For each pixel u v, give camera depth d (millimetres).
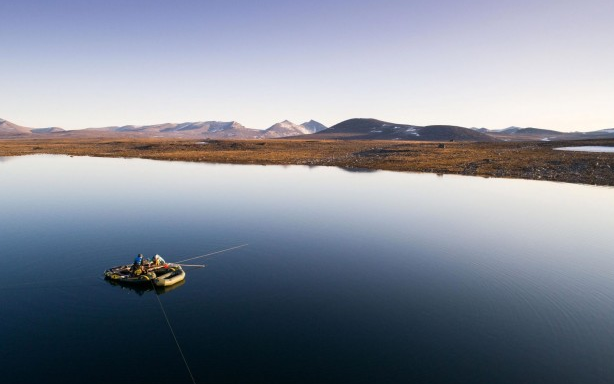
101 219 33781
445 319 16828
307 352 14188
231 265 23188
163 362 13492
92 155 111188
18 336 15094
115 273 20484
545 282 20984
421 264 23672
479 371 13219
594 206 41688
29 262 22906
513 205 41969
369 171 75812
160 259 21578
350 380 12570
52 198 43312
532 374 13070
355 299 18719
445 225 33094
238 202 42031
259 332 15555
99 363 13391
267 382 12414
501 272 22422
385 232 30781
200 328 15836
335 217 35594
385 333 15617
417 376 12844
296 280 21031
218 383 12359
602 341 15188
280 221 33906
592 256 25297
